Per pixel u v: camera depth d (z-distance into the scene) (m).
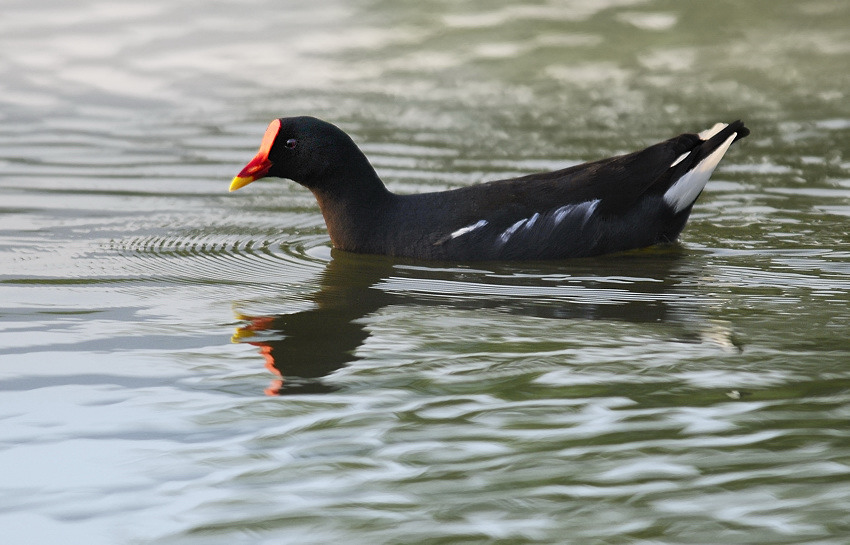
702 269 12.16
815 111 18.91
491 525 6.57
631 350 9.52
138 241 13.27
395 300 11.17
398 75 21.20
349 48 22.83
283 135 12.94
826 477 7.09
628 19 24.77
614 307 10.85
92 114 18.97
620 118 18.58
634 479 7.10
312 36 23.55
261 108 19.27
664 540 6.39
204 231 13.76
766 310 10.65
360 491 7.00
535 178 13.09
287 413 8.18
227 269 12.28
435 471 7.24
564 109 19.14
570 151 16.70
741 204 14.53
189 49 22.61
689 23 24.47
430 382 8.78
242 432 7.85
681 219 13.12
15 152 16.91
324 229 14.05
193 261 12.56
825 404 8.23
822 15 24.97
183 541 6.45
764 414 8.07
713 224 13.79
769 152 16.78
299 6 25.61
